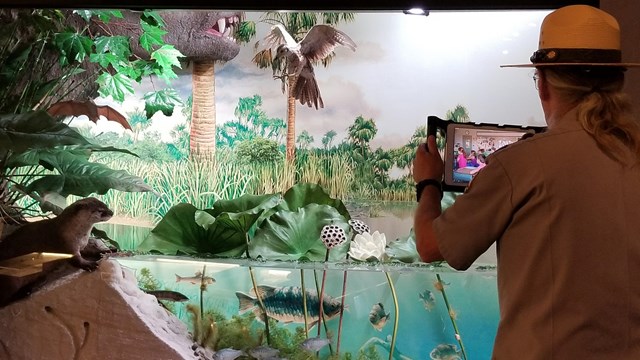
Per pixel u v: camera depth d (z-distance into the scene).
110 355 1.93
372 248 2.13
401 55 2.28
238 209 2.30
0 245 1.98
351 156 2.37
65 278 1.96
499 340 1.18
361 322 1.99
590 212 1.09
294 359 1.97
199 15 2.27
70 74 2.36
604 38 1.16
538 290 1.13
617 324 1.10
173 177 2.40
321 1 1.87
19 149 1.85
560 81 1.17
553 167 1.12
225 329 1.99
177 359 1.88
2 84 2.25
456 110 2.27
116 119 2.36
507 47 2.17
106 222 2.33
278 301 1.99
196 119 2.40
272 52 2.36
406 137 2.32
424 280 1.98
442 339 1.97
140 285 2.02
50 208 2.07
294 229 2.22
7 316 1.99
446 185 1.53
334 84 2.35
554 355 1.11
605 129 1.13
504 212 1.16
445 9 1.83
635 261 1.09
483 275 1.97
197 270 2.01
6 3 1.97
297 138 2.41
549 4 1.78
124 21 2.33
